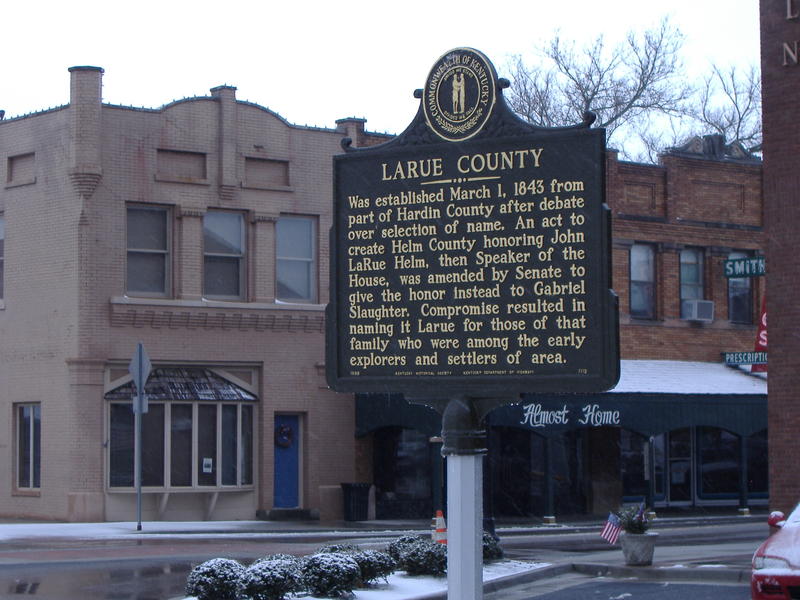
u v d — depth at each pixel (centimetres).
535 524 2981
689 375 3422
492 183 960
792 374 2064
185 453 2917
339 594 1461
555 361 929
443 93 984
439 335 970
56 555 2025
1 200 2997
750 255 3691
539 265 941
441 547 1708
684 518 3206
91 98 2833
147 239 2928
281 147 3083
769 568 1220
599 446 3294
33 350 2912
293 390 3055
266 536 2552
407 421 2986
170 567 1856
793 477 2053
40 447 2897
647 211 3509
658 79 4950
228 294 3022
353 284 1005
